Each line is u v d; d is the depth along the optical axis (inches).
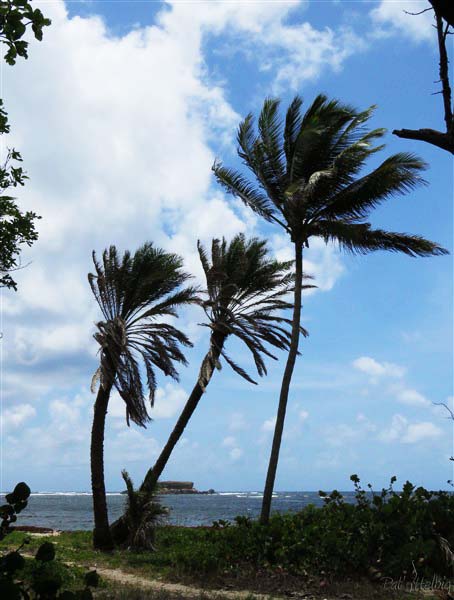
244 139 770.8
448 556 453.7
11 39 174.9
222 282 909.8
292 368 716.0
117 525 812.0
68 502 5644.7
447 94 133.6
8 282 371.2
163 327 872.9
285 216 752.3
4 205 360.8
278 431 687.1
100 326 823.1
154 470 824.9
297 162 727.1
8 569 111.8
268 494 661.3
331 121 709.9
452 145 130.9
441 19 134.0
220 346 901.8
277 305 941.2
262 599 404.2
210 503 4357.8
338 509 546.9
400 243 735.7
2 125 293.9
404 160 672.4
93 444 823.7
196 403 869.2
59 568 441.4
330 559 468.4
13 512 115.2
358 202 728.3
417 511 481.1
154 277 844.0
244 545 532.1
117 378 828.0
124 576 534.6
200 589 457.1
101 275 854.5
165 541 791.1
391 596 404.8
